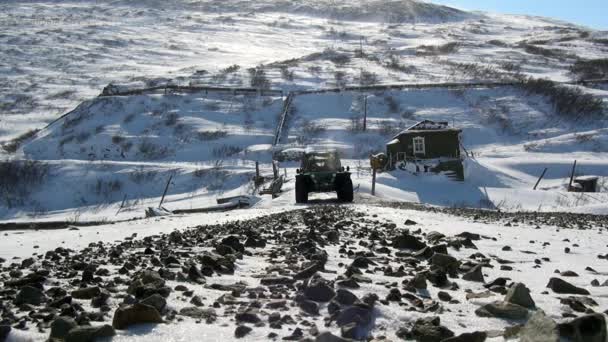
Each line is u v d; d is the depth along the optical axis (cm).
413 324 382
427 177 4331
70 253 848
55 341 330
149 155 5722
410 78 8244
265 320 385
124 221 1803
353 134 6072
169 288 468
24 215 4312
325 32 16100
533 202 3725
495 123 6384
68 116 6775
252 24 17288
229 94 7375
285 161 5266
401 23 18225
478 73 8419
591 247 937
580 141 5659
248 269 623
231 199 3212
